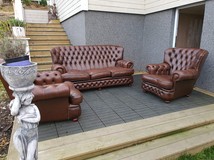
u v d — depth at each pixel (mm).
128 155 2016
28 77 1122
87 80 3873
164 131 2307
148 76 3621
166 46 4973
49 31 6574
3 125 2574
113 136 2189
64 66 4117
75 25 5684
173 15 4707
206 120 2584
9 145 2020
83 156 1920
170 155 2049
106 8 5059
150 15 5461
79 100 2479
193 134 2418
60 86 2305
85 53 4547
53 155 1847
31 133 1239
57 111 2404
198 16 5848
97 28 5113
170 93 3182
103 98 3539
